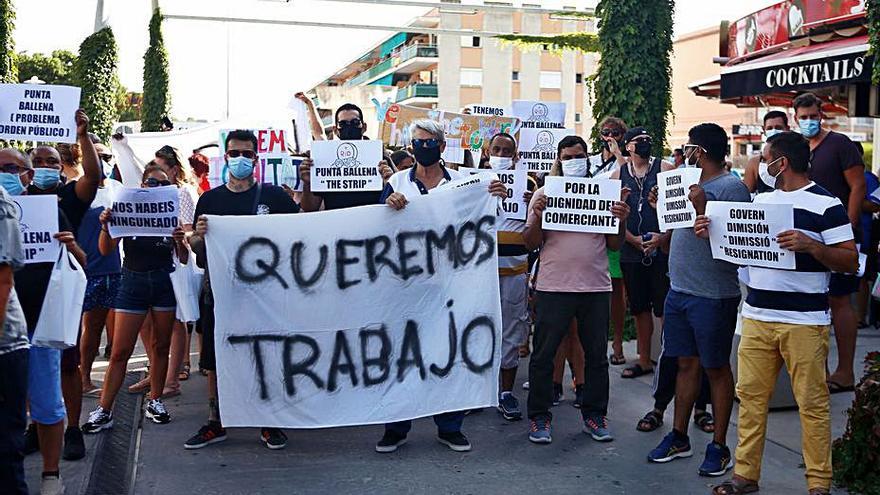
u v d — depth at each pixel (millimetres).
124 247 6312
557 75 59062
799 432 6031
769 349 4770
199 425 6414
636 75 9305
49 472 4848
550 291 5871
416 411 5715
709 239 4934
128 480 5227
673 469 5402
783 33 9438
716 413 5281
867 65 7125
